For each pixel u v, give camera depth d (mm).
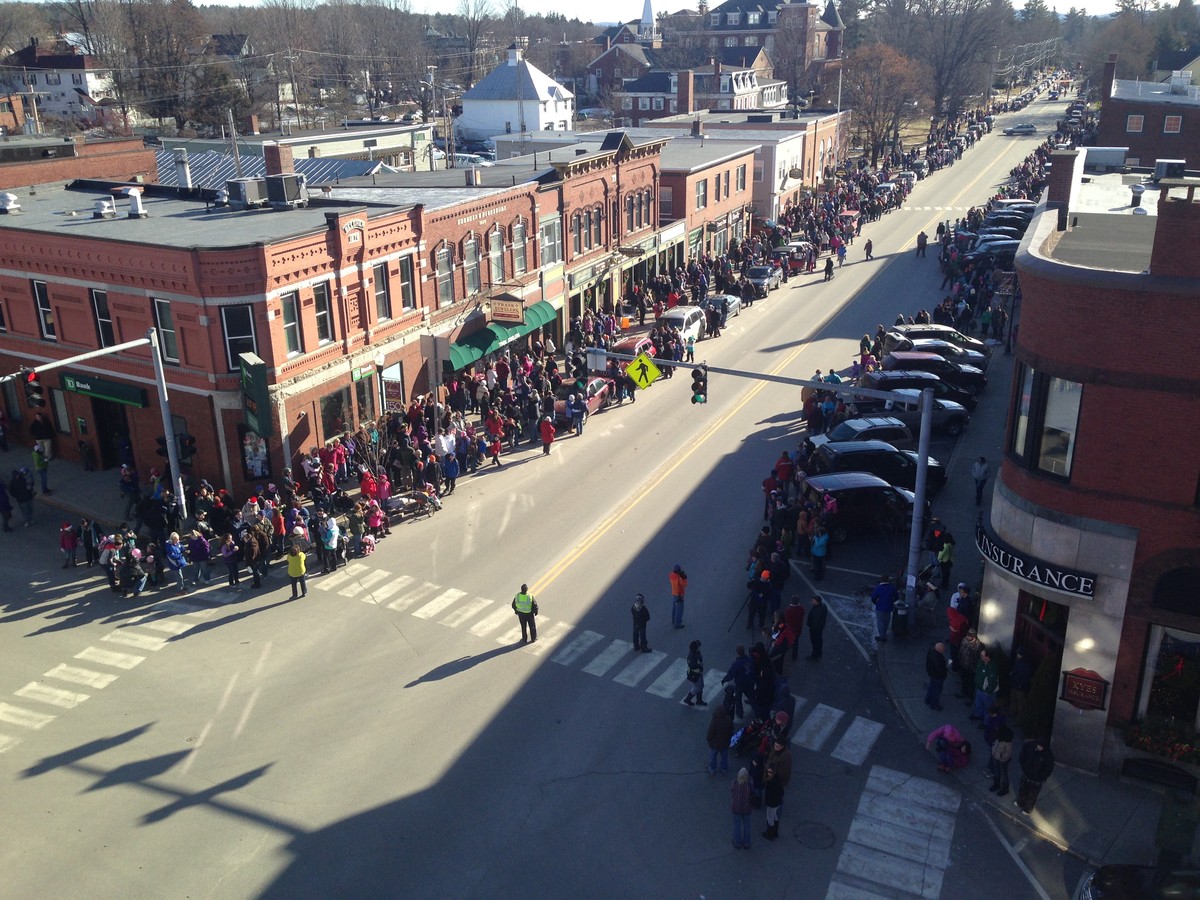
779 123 82312
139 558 25625
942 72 127062
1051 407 18141
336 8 159375
